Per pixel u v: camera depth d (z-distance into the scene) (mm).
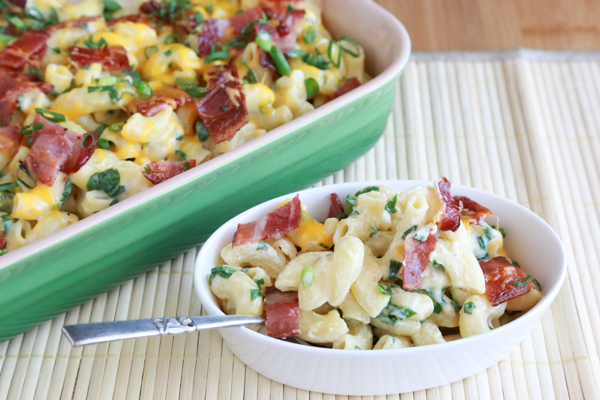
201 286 522
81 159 575
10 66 627
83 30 653
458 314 521
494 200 558
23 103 605
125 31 654
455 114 709
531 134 688
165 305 591
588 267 598
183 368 553
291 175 611
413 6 824
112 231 541
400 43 638
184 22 677
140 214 543
